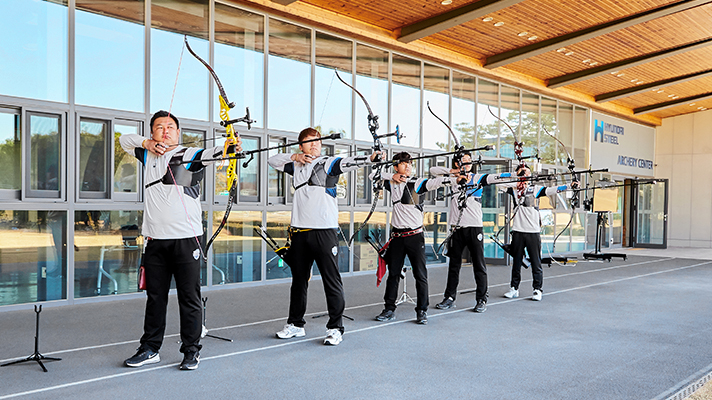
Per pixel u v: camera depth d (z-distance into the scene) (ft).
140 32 18.37
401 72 27.25
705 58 32.91
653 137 51.44
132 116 18.20
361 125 25.46
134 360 10.49
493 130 33.06
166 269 10.64
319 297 18.72
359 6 22.84
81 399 8.73
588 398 9.13
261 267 21.61
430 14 23.84
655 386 9.77
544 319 15.47
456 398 9.05
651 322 15.24
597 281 24.17
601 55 31.17
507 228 30.09
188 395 8.98
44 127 16.58
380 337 13.12
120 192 18.17
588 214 42.42
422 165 28.40
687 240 50.06
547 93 36.99
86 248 17.33
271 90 21.89
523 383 9.84
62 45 16.76
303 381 9.77
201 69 19.93
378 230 26.22
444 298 17.33
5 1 15.74
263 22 21.53
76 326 13.88
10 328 13.57
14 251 15.98
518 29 26.37
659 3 24.20
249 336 13.02
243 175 21.17
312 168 12.35
